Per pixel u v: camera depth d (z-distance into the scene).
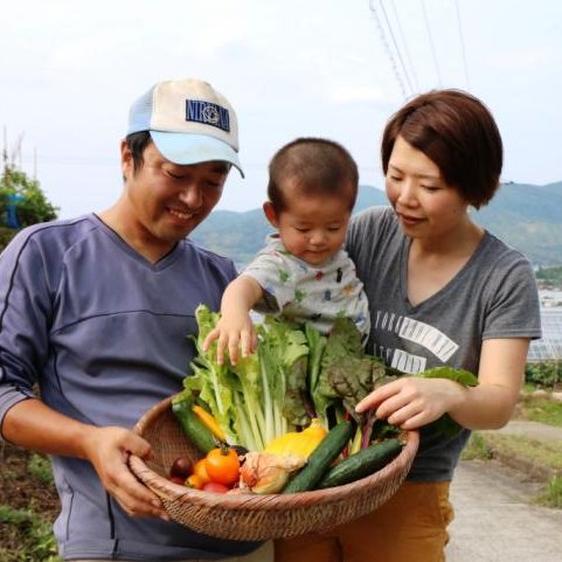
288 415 3.10
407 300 3.36
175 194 2.97
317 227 3.21
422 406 2.71
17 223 12.19
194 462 2.92
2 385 2.87
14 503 7.33
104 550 2.95
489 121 3.06
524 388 32.03
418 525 3.38
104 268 3.09
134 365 3.06
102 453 2.63
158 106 2.97
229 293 3.08
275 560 3.57
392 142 3.19
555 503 11.02
